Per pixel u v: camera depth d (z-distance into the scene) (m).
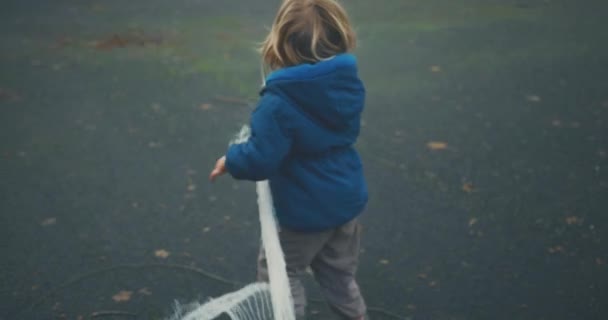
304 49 2.10
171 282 3.04
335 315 2.81
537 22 6.88
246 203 3.68
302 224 2.23
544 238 3.32
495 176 3.92
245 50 6.17
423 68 5.71
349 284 2.49
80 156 4.21
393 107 4.93
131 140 4.43
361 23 7.03
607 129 4.46
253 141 2.07
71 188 3.84
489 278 3.04
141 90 5.26
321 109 2.10
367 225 3.47
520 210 3.57
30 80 5.45
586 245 3.25
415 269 3.12
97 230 3.44
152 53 6.11
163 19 7.15
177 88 5.30
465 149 4.26
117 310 2.86
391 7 7.61
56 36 6.57
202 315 2.74
